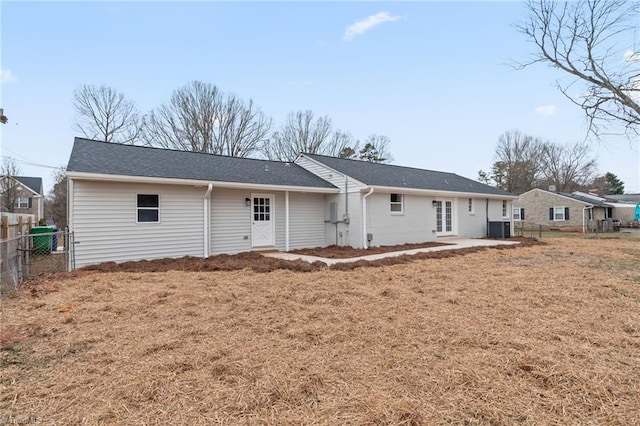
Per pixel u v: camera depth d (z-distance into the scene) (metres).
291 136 32.41
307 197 13.33
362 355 3.37
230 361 3.21
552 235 23.16
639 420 2.28
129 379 2.86
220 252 10.96
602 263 9.58
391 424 2.25
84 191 8.63
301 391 2.68
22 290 6.18
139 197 9.50
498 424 2.26
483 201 18.86
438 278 7.35
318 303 5.34
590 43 10.99
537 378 2.86
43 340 3.78
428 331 4.05
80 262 8.56
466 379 2.86
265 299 5.54
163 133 26.89
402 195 14.42
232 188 11.05
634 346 3.58
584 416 2.34
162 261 9.29
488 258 10.48
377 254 11.03
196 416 2.35
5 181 31.48
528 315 4.68
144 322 4.41
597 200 31.94
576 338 3.81
